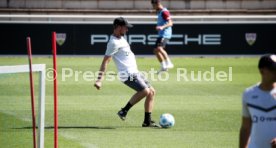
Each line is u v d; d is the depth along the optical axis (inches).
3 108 1657.2
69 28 2940.5
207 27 3006.9
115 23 1389.0
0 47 2906.0
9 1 3732.8
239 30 3024.1
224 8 3826.3
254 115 800.3
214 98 1888.5
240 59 2970.0
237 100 1856.5
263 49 3046.3
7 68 1000.9
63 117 1569.9
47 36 2933.1
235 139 1333.7
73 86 2091.5
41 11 3659.0
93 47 2960.1
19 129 1401.3
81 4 3772.1
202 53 3014.3
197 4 3823.8
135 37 2974.9
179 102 1813.5
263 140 802.8
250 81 2261.3
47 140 1300.4
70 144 1268.5
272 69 779.4
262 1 3833.7
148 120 1457.9
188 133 1389.0
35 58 2893.7
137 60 2859.3
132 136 1353.3
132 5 3796.8
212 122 1518.2
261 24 3034.0
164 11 2401.6
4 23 2898.6
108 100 1835.6
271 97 793.6
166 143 1286.9
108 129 1427.2
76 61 2773.1
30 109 1648.6
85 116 1585.9
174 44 2999.5
